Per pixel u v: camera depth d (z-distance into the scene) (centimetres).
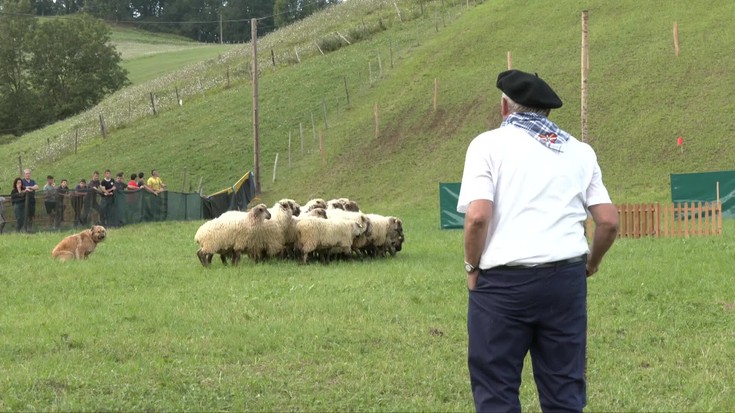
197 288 1337
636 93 4047
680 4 5000
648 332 992
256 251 1652
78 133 5450
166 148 4600
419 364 828
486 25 5484
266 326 1004
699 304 1165
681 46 4397
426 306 1145
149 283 1409
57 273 1517
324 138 4397
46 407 677
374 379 778
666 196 3098
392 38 5859
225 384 750
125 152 4678
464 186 493
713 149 3472
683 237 2078
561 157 495
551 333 486
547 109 507
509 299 480
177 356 865
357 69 5328
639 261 1594
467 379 778
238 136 4628
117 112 5934
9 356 863
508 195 487
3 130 8606
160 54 11269
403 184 3712
